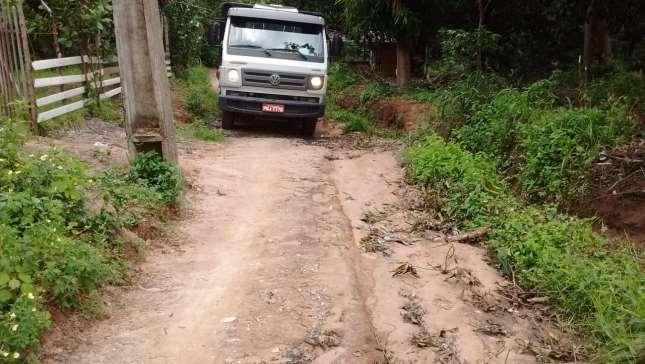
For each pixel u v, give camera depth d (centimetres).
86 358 398
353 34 1795
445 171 842
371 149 1141
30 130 848
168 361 403
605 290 507
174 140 723
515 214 692
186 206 695
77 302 441
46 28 1134
